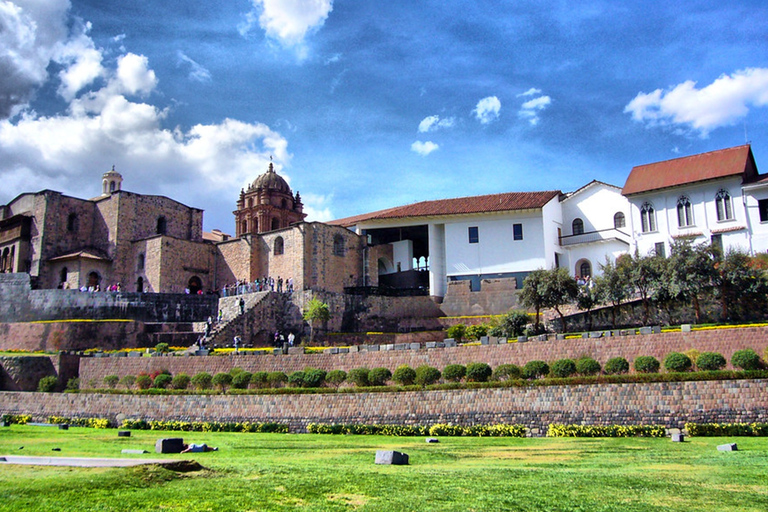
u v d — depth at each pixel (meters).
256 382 35.50
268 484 15.62
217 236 85.69
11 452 21.80
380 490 15.13
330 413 31.50
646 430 25.86
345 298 56.41
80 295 54.78
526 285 45.00
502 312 56.41
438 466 18.84
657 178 54.38
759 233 48.56
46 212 64.31
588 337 33.09
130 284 65.25
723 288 39.53
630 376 27.27
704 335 30.66
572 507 13.70
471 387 29.78
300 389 32.72
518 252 59.66
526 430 28.05
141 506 13.37
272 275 63.06
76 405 37.03
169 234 70.00
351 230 66.25
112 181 77.19
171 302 56.25
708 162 52.47
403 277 65.44
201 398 34.12
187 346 50.44
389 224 64.38
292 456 21.41
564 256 61.62
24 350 51.03
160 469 16.48
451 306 58.50
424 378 32.47
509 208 59.28
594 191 61.66
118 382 40.56
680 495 14.67
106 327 50.91
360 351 36.91
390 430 29.62
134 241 65.94
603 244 59.16
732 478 16.34
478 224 61.53
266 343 52.84
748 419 24.97
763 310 38.50
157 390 35.78
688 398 26.05
